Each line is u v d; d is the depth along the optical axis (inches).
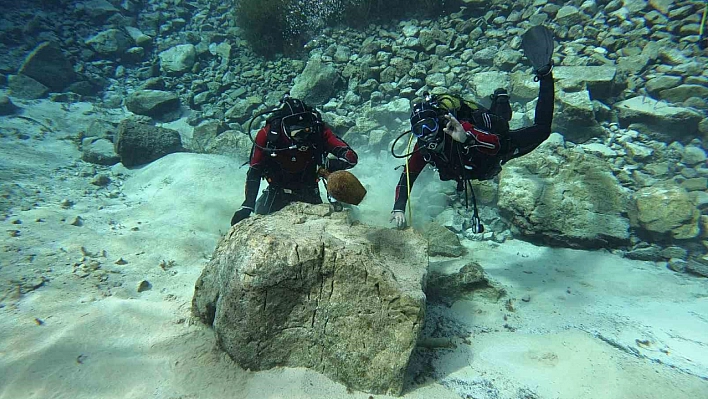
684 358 107.0
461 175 134.5
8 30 358.6
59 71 327.9
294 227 110.7
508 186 193.2
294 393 88.9
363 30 362.3
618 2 290.7
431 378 99.0
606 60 261.6
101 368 91.4
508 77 271.3
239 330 94.1
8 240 147.9
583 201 182.2
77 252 148.6
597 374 99.7
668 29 269.0
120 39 378.0
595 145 221.1
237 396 87.4
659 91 240.5
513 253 177.5
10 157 228.1
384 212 204.7
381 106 276.7
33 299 116.6
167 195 207.5
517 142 134.6
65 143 263.9
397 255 112.0
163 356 97.4
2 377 86.8
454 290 138.1
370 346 92.0
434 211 205.2
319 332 94.6
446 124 125.1
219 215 195.3
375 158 254.5
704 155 208.7
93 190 214.5
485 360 107.0
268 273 92.7
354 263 94.7
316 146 148.6
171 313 117.1
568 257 172.6
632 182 196.2
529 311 132.9
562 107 229.9
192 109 328.2
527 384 97.8
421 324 92.3
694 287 147.2
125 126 247.9
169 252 159.2
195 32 410.9
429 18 348.2
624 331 120.2
